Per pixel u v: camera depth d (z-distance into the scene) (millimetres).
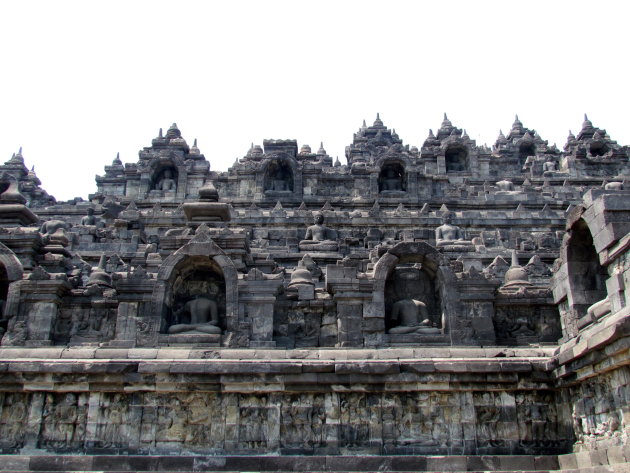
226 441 19188
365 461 18344
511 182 53188
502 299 22297
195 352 20703
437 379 19500
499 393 19734
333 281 22172
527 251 39156
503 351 20781
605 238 17766
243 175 52938
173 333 21656
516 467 18281
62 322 22359
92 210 47562
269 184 53594
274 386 19406
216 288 23156
